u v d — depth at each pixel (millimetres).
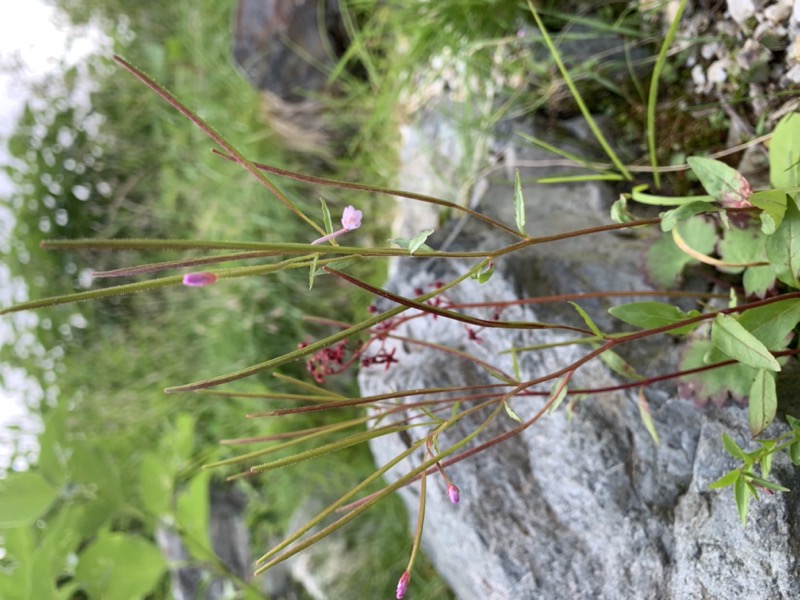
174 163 554
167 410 507
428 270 280
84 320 571
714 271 235
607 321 242
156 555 338
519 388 181
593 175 286
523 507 233
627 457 222
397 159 418
